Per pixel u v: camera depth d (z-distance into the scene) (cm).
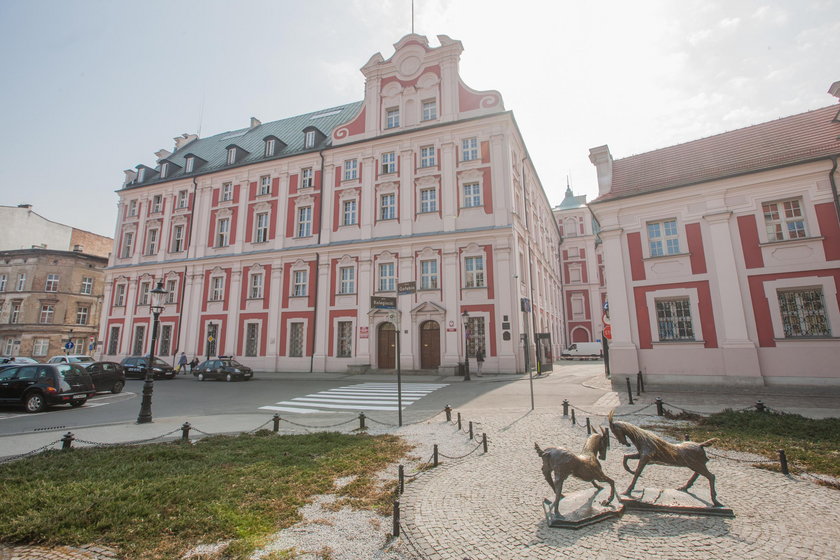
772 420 891
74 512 495
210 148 4188
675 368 1538
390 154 2945
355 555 409
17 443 899
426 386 1905
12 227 4744
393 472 660
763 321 1423
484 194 2617
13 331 4244
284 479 625
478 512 496
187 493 560
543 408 1186
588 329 5119
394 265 2739
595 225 4659
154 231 3716
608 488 549
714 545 403
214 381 2477
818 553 387
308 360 2830
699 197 1571
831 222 1365
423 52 2950
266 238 3206
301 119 4003
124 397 1759
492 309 2453
